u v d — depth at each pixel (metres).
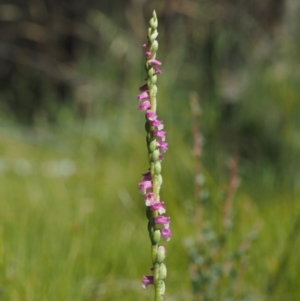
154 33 2.99
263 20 13.34
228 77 12.62
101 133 12.70
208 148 9.70
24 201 8.26
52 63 18.64
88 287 5.69
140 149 11.72
